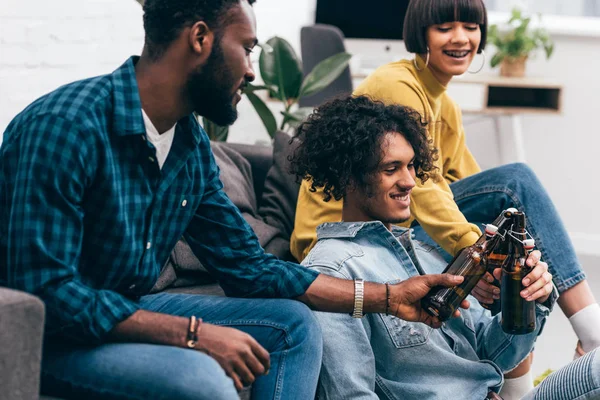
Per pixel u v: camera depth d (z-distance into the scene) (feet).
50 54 8.12
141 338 4.26
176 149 4.84
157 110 4.66
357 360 5.26
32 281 4.09
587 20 15.67
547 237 6.95
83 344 4.31
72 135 4.21
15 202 4.15
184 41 4.55
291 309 4.97
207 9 4.51
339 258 5.54
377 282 5.48
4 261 4.41
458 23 7.51
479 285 5.62
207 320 5.05
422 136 5.75
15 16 7.59
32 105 4.42
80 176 4.24
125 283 4.71
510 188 7.06
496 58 14.60
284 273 5.20
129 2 9.45
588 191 15.64
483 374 5.64
